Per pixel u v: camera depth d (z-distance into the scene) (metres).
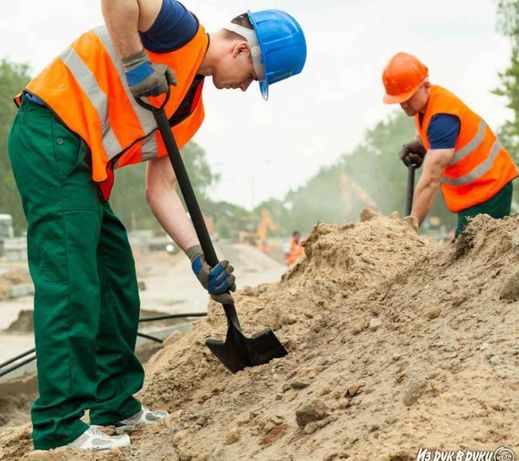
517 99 20.19
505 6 23.59
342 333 3.73
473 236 3.67
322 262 4.79
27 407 6.60
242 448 2.95
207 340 3.94
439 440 2.37
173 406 4.10
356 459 2.40
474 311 3.11
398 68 6.09
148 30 3.44
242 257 43.62
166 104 3.61
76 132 3.46
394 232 4.88
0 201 59.09
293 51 3.72
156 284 25.75
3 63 62.91
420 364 2.87
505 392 2.49
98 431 3.48
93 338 3.44
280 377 3.62
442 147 5.99
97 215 3.52
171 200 3.94
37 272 3.43
